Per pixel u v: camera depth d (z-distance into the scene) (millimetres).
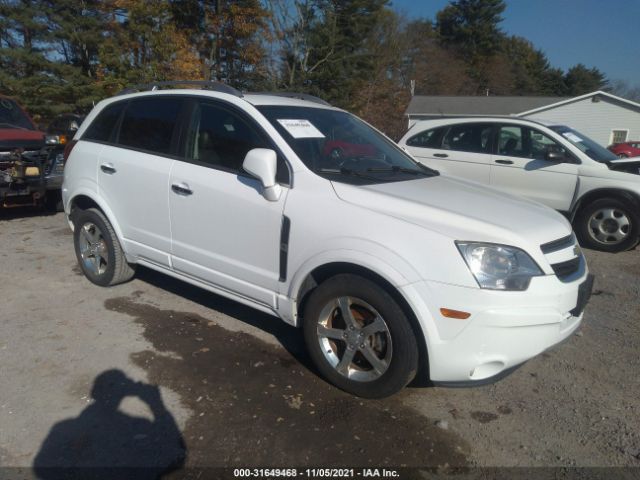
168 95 4305
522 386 3602
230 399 3287
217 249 3828
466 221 3000
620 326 4648
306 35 29469
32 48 26688
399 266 2938
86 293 4891
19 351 3789
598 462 2863
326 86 30891
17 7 25953
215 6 28688
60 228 7344
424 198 3289
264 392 3373
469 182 4113
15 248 6293
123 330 4168
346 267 3221
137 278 5320
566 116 36000
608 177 6875
